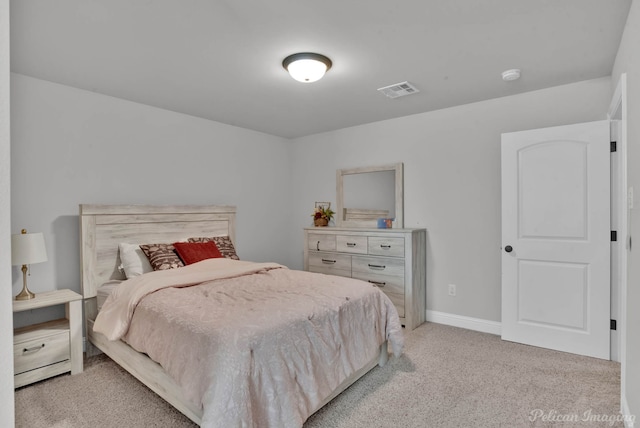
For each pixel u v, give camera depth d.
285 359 1.73
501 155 3.10
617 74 2.34
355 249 3.84
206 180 3.88
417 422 1.91
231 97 3.16
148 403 2.11
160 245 3.09
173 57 2.36
